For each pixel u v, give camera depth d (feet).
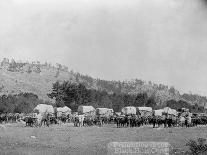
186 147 99.19
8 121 234.17
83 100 354.95
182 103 441.68
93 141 117.19
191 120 217.15
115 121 232.32
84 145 106.22
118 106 386.73
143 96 413.59
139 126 206.59
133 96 417.90
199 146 90.02
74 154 86.69
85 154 86.69
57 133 144.05
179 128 183.11
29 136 128.98
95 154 86.63
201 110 431.84
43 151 90.43
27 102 285.02
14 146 99.71
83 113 250.16
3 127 172.86
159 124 205.77
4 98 284.41
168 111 259.60
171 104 430.20
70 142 114.01
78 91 352.08
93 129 171.42
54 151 91.30
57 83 360.48
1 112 265.95
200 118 233.76
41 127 182.70
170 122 202.90
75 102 349.82
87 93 360.07
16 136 127.34
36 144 106.32
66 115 246.27
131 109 254.06
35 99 315.17
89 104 353.10
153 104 410.93
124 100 403.54
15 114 242.78
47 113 226.99
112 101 387.96
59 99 348.38
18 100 285.43
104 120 231.50
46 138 123.54
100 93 385.91
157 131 159.02
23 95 315.17
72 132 150.82
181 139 121.90
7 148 94.48
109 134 143.23
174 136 132.98
